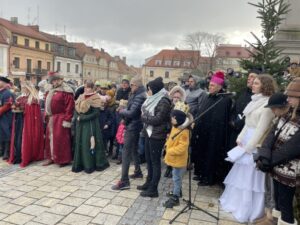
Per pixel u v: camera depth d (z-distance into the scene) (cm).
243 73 529
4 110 625
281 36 893
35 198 440
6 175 539
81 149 562
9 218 379
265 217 352
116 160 656
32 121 614
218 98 482
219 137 482
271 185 362
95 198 444
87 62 5384
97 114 568
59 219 379
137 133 485
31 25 4266
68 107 595
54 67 4412
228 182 414
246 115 404
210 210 414
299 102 280
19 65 3716
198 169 519
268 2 499
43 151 639
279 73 488
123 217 388
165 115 431
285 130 287
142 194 454
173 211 408
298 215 300
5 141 634
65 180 519
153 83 439
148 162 465
